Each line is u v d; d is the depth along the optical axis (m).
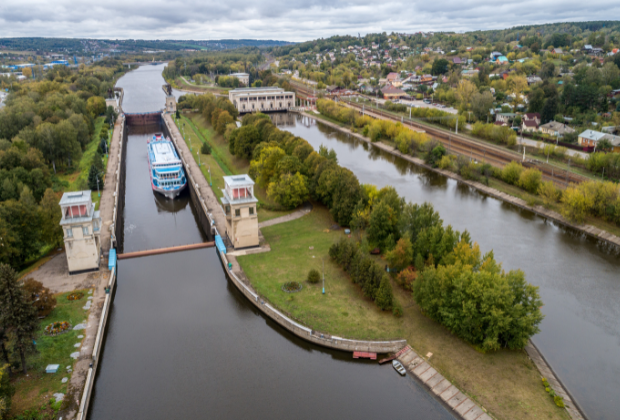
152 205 198.88
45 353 89.19
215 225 149.75
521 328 87.38
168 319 109.38
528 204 173.88
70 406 76.88
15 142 196.38
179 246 143.00
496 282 87.88
